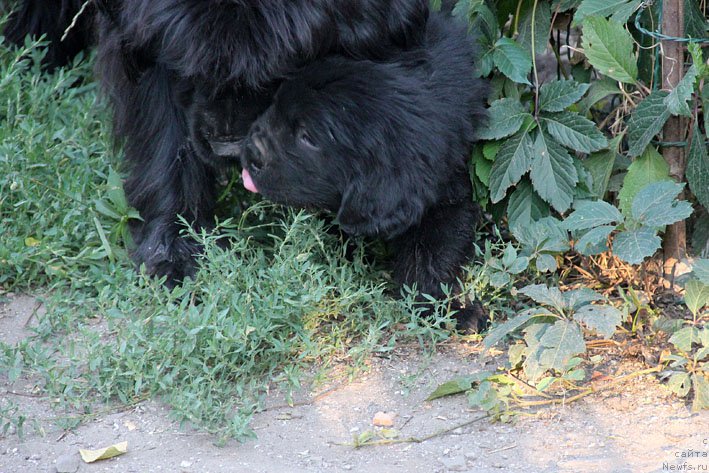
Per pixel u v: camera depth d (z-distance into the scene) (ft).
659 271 15.30
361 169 12.67
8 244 15.69
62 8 19.81
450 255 14.83
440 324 14.69
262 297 13.71
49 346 14.17
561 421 12.37
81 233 16.19
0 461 11.82
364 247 15.58
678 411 12.46
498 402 12.43
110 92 15.62
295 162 12.74
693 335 12.73
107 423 12.52
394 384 13.33
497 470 11.31
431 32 13.97
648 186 13.46
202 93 12.78
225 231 15.85
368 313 14.79
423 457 11.67
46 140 17.24
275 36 11.93
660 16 14.28
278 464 11.57
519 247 15.03
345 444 11.98
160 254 15.23
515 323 13.00
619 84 15.14
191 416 11.94
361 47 12.73
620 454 11.55
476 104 14.21
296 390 13.19
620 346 13.89
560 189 14.35
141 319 13.30
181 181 15.30
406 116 12.55
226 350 12.60
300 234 14.70
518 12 15.60
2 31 20.59
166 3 12.18
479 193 14.99
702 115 15.05
